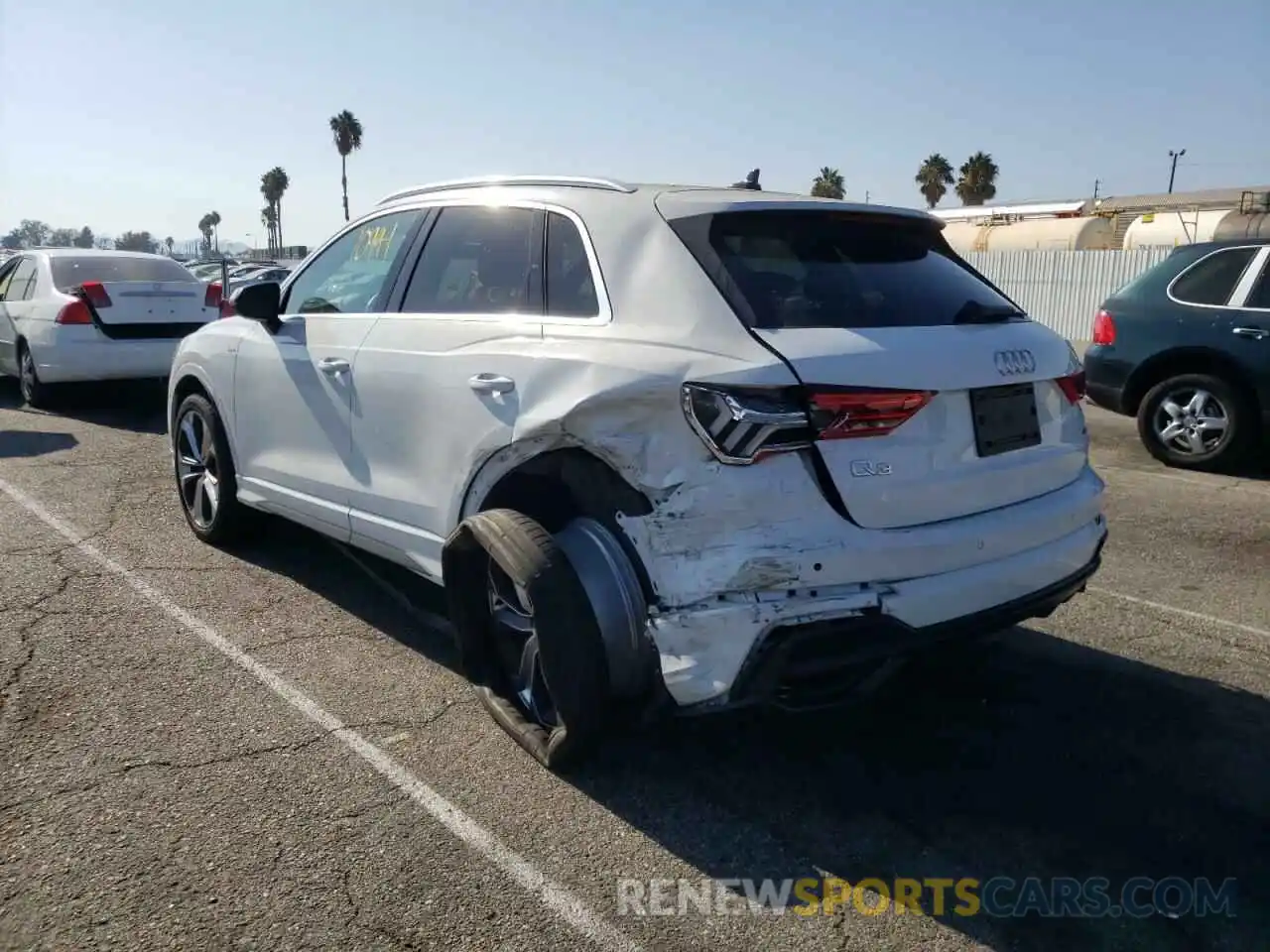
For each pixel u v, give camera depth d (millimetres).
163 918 2721
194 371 5652
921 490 3178
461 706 3957
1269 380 7875
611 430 3193
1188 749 3738
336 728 3764
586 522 3385
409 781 3414
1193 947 2727
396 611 4922
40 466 7738
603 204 3744
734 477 2996
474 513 3812
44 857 2961
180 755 3543
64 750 3549
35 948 2600
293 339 4871
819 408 3010
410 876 2928
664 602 3105
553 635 3279
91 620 4703
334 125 61906
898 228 3902
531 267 3852
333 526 4660
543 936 2703
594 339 3426
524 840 3113
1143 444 9078
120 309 9969
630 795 3371
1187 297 8359
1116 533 6504
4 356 11008
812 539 3004
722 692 3021
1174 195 34938
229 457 5531
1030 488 3564
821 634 3018
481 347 3783
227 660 4316
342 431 4508
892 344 3199
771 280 3348
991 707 4047
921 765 3602
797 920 2795
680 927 2752
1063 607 5176
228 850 3018
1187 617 5055
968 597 3248
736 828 3209
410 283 4398
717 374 3027
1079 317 22312
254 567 5492
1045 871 3031
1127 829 3238
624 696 3395
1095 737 3818
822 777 3508
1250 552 6102
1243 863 3080
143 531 6086
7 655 4281
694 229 3451
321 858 2994
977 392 3342
